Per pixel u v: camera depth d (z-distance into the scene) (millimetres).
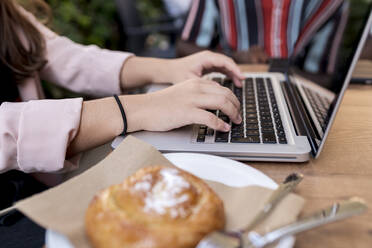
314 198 389
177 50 1354
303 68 656
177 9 2174
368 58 949
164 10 2318
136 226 293
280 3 1164
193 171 414
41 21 980
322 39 614
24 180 685
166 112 530
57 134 488
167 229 293
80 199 358
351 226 338
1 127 483
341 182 419
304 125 546
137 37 2156
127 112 538
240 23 1264
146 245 283
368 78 776
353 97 707
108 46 2074
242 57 1171
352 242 317
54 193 357
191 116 520
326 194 396
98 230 301
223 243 282
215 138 502
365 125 574
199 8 1310
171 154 448
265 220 323
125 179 360
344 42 475
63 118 503
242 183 394
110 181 391
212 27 1310
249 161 478
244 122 552
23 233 582
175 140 504
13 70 756
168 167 397
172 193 323
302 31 946
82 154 538
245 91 712
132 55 887
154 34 2346
